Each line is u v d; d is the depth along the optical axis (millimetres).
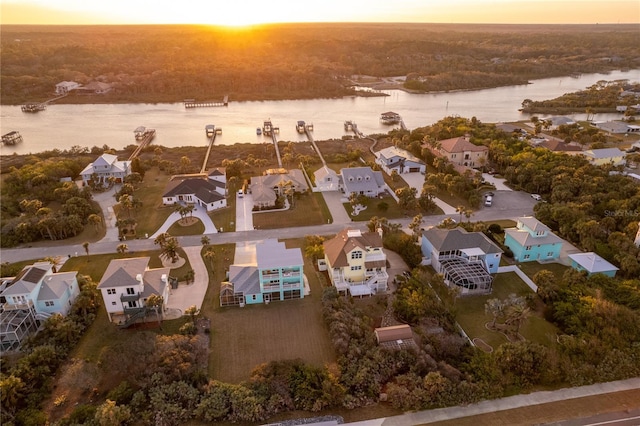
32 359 53469
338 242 75750
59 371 55000
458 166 126250
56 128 183875
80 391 51625
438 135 151125
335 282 72000
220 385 51156
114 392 49500
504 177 124000
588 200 97312
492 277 74938
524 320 63438
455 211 102375
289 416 49125
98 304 68562
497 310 61781
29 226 88500
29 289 61656
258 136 173500
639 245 80188
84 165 129625
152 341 55125
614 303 64750
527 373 54281
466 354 57188
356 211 101562
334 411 49875
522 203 106625
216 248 85625
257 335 62125
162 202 106938
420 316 63781
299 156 137375
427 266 79750
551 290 67750
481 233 79062
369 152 149750
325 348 59594
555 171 113625
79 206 98438
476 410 50250
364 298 70438
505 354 55312
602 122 183625
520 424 48562
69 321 60781
